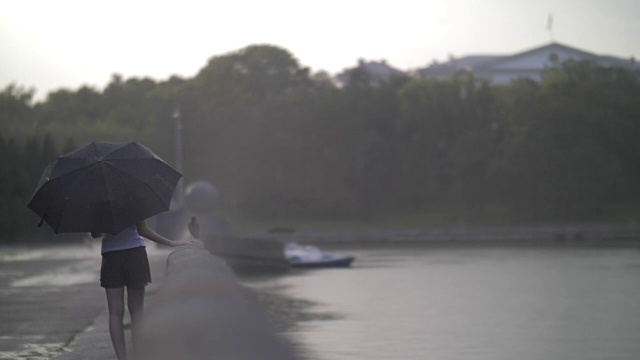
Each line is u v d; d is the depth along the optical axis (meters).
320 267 45.94
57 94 140.62
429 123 111.12
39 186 9.40
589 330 19.91
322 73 134.75
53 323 17.33
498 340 18.28
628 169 106.75
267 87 127.44
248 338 4.43
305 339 18.08
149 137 115.31
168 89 128.50
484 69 155.75
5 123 116.75
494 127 109.94
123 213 9.26
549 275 38.25
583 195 101.00
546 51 155.62
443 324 20.95
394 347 17.17
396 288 32.09
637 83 113.56
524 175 101.88
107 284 9.70
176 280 5.86
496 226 101.12
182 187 88.81
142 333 5.72
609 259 50.59
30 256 49.88
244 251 49.72
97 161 9.37
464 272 40.94
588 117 101.56
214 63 127.62
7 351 13.46
